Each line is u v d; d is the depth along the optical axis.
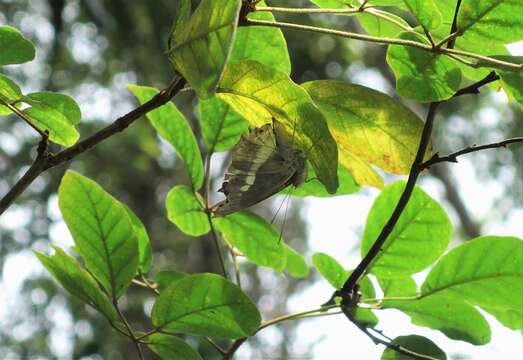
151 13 3.48
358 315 1.12
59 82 3.92
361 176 1.14
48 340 3.92
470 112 3.72
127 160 3.96
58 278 1.10
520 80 1.06
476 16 1.06
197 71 1.01
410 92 1.08
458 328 1.13
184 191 1.16
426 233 1.13
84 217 1.09
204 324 1.09
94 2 3.35
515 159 3.84
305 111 1.05
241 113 1.09
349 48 3.11
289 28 1.05
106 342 3.43
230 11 1.01
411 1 1.06
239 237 1.17
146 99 1.16
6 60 1.08
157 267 3.86
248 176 1.10
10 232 3.88
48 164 1.07
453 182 3.73
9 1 3.79
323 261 1.15
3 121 3.81
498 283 1.12
